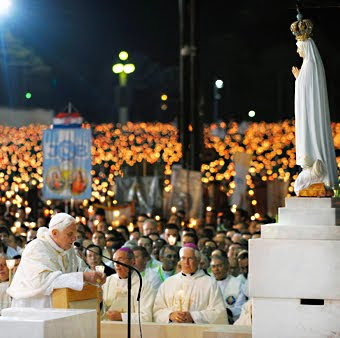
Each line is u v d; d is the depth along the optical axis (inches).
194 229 1205.7
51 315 517.0
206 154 1839.3
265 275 535.2
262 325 536.4
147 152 1772.9
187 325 652.1
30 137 1771.7
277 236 537.6
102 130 1852.9
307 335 532.4
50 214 1417.3
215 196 1635.1
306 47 577.3
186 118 1593.3
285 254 533.6
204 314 722.8
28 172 1742.1
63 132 1364.4
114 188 1561.3
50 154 1364.4
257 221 1191.6
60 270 610.2
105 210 1477.6
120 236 1004.6
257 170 1718.8
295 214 544.1
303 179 565.6
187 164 1581.0
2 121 2175.2
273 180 1594.5
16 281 599.2
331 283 528.7
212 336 609.6
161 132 1929.1
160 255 878.4
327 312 530.9
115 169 1758.1
